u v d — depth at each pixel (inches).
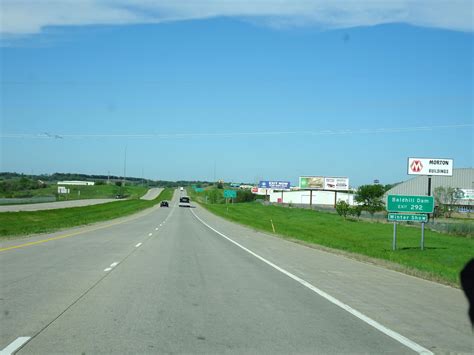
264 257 850.1
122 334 318.3
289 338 318.3
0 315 367.9
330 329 345.1
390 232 1939.0
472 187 3887.8
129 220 2301.9
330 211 3853.3
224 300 442.9
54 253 818.8
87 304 410.6
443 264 918.4
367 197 2987.2
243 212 3683.6
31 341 299.1
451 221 2657.5
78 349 284.4
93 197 6077.8
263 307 415.2
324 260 827.4
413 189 4018.2
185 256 830.5
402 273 687.7
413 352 295.6
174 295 461.4
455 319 389.7
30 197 4478.3
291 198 5738.2
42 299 429.4
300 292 496.7
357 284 564.1
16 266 649.6
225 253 905.5
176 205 5132.9
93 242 1062.4
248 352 286.7
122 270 629.9
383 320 378.0
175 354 279.6
